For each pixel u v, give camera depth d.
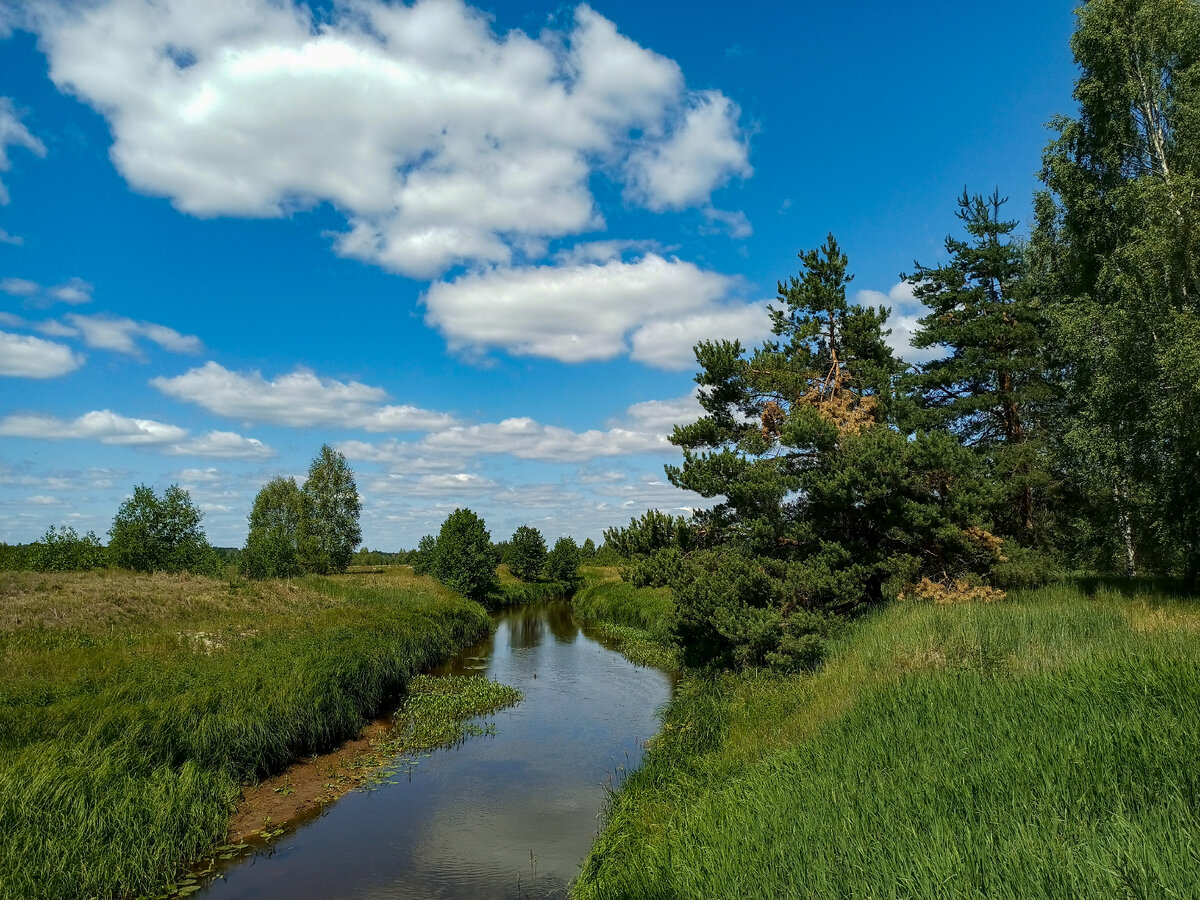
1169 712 5.84
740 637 14.93
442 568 45.03
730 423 18.39
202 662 14.52
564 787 11.85
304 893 8.12
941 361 26.41
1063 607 14.09
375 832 9.98
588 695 19.27
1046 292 23.80
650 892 5.71
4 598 18.23
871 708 8.40
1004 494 17.41
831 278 18.61
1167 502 16.30
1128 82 18.20
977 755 6.07
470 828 10.13
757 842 5.62
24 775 8.04
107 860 7.67
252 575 33.34
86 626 16.94
